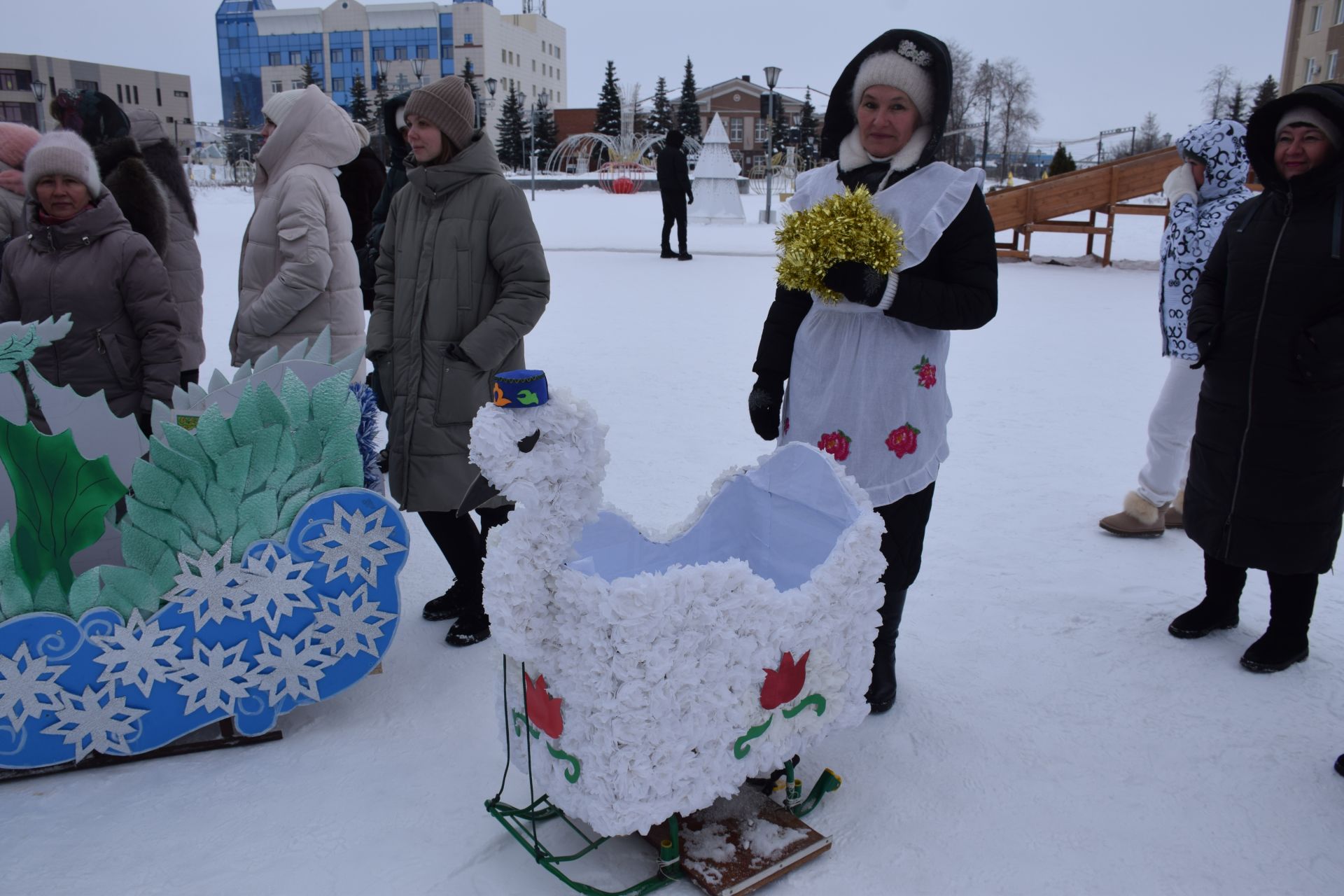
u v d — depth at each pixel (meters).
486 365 3.05
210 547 2.47
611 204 29.92
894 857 2.21
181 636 2.49
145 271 3.50
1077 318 9.95
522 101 65.62
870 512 2.24
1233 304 2.96
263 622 2.57
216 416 2.43
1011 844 2.26
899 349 2.55
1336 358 2.74
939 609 3.50
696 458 5.21
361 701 2.89
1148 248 17.33
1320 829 2.32
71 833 2.27
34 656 2.38
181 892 2.07
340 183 4.96
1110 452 5.41
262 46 91.69
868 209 2.34
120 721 2.49
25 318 3.49
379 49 89.31
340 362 3.03
